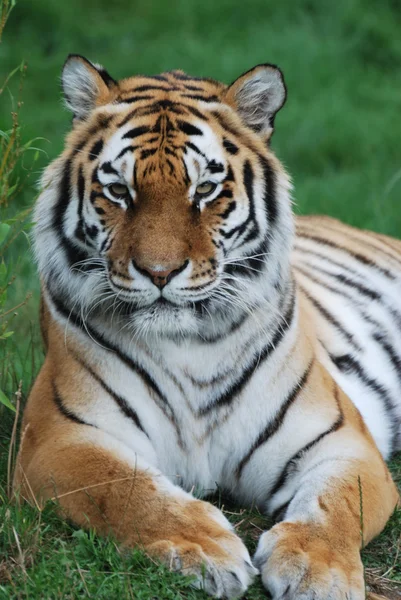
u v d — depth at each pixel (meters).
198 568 6.48
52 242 7.75
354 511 7.06
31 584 6.36
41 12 23.05
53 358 7.91
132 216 7.29
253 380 7.77
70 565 6.58
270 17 22.89
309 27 21.88
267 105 7.94
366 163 17.42
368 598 6.78
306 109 18.77
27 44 22.34
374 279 10.76
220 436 7.83
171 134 7.39
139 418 7.65
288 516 7.27
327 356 9.13
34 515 7.04
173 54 21.02
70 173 7.66
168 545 6.59
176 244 7.14
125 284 7.21
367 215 14.70
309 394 7.91
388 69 21.17
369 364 9.76
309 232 11.09
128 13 24.00
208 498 8.11
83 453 7.27
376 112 19.06
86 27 22.97
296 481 7.71
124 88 7.90
